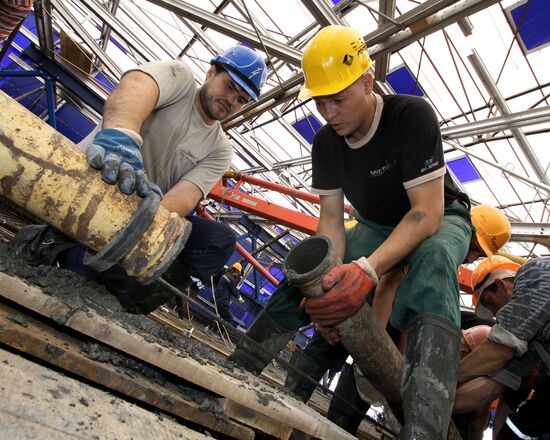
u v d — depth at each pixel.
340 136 1.94
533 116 4.67
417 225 1.55
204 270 2.19
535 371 2.33
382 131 1.77
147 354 1.04
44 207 0.92
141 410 0.93
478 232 2.77
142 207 0.96
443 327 1.38
